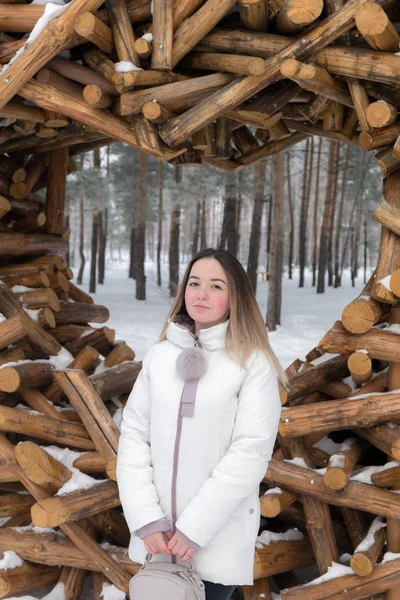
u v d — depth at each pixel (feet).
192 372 5.80
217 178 63.00
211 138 11.03
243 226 151.33
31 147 13.75
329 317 50.60
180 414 5.82
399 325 9.08
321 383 10.39
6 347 11.92
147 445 6.15
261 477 5.71
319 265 68.69
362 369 8.93
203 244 80.84
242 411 5.77
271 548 9.63
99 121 9.56
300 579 10.73
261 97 9.87
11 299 12.25
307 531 10.29
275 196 44.70
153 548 5.59
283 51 8.36
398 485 9.22
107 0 8.92
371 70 8.13
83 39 9.10
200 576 5.75
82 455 10.68
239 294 6.15
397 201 9.06
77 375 10.77
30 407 11.75
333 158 68.69
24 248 13.60
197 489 5.74
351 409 9.02
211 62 9.00
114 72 8.95
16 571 10.06
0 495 11.34
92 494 10.02
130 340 36.65
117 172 72.23
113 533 10.96
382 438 9.19
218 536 5.74
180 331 6.17
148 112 8.89
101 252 79.36
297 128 12.41
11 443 11.18
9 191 13.70
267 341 6.23
